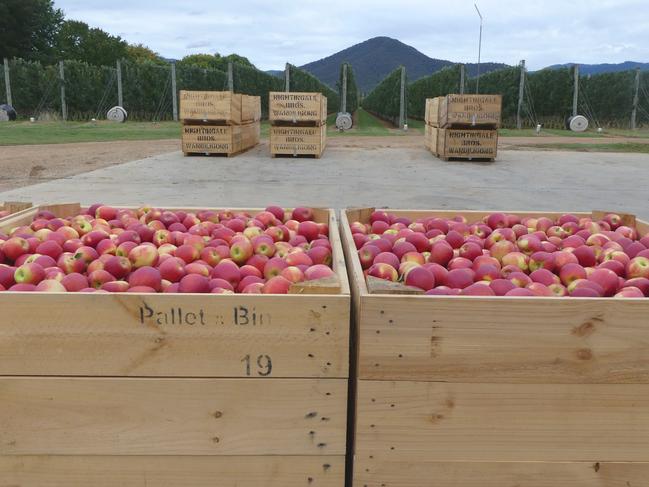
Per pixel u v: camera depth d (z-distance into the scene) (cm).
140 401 195
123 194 966
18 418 196
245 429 197
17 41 5991
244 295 190
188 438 198
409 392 193
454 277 247
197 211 386
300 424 197
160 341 192
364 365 191
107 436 197
